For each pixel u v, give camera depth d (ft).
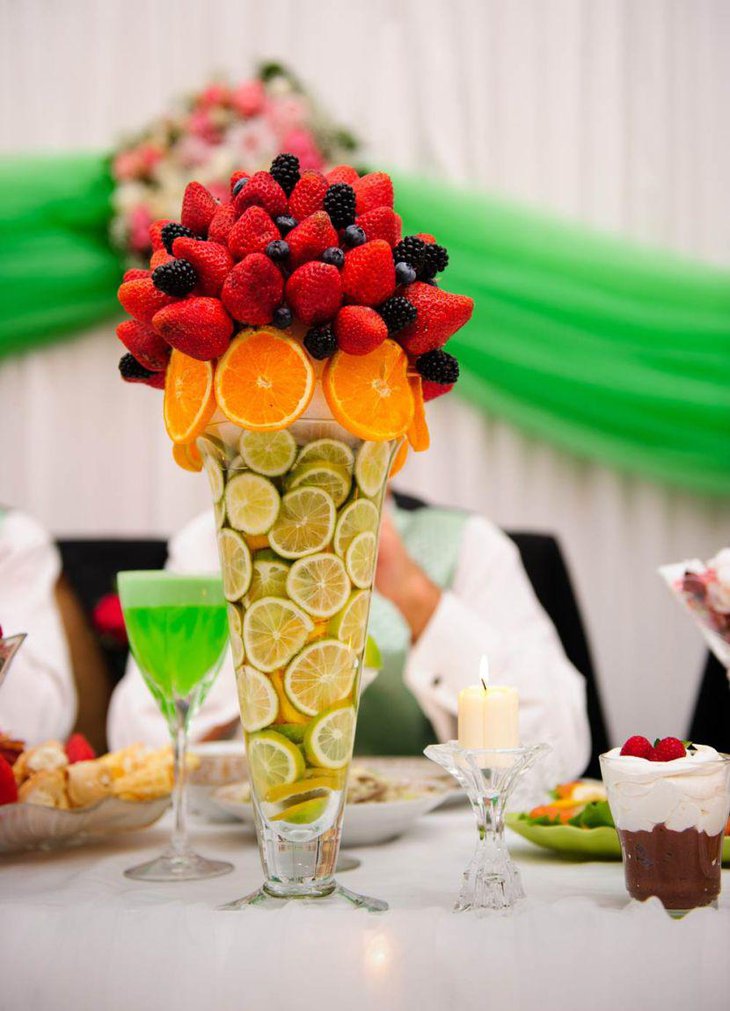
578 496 9.01
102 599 7.13
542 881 2.64
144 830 3.46
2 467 8.84
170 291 2.21
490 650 5.18
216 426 2.28
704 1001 1.99
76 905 2.23
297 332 2.27
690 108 9.12
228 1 8.84
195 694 3.01
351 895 2.33
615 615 8.98
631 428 8.59
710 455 8.61
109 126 8.86
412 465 8.95
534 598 6.63
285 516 2.25
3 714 5.55
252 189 2.29
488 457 8.98
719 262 9.11
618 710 8.96
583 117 9.05
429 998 1.98
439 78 8.90
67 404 8.84
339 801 2.35
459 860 2.92
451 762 2.27
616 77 9.01
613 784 2.34
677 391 8.53
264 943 2.03
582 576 9.00
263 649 2.28
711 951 2.01
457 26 8.98
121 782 3.18
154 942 2.06
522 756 2.25
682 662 8.99
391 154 8.88
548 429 8.67
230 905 2.29
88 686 7.00
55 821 3.00
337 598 2.30
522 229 8.49
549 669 5.16
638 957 2.00
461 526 6.72
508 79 9.02
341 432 2.27
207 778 3.65
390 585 5.81
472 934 2.02
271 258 2.17
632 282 8.50
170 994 2.02
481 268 8.50
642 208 9.11
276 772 2.30
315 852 2.32
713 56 9.10
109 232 8.44
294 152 8.19
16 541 6.31
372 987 1.99
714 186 9.12
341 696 2.32
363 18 8.93
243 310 2.14
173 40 8.86
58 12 8.88
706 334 8.52
